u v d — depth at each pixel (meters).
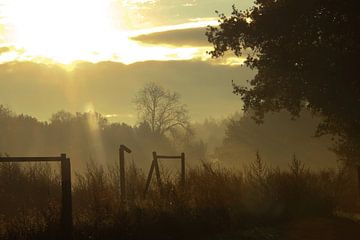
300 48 23.73
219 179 18.69
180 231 15.65
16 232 12.59
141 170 18.34
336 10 22.34
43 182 17.02
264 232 17.16
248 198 19.09
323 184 23.81
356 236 17.20
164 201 16.50
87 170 17.08
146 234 14.77
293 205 20.59
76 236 13.36
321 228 18.59
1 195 15.24
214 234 16.33
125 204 15.34
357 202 26.12
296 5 22.95
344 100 23.25
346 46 22.88
